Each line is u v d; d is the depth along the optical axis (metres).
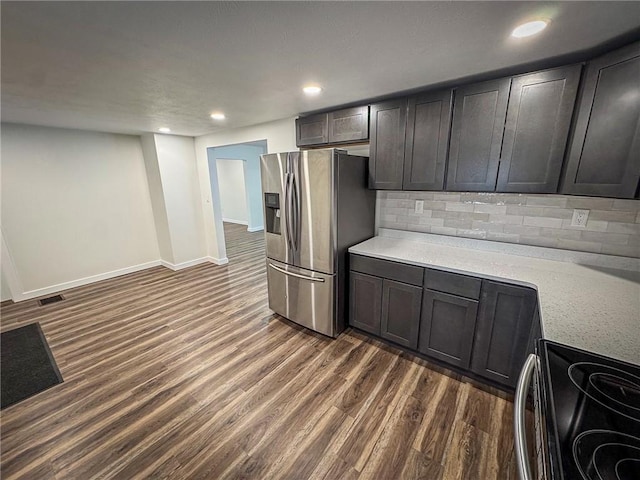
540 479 0.72
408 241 2.64
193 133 4.12
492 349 1.90
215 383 2.09
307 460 1.52
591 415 0.77
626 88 1.30
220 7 1.06
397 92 2.13
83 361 2.35
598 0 1.02
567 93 1.54
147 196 4.55
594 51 1.47
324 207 2.33
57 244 3.72
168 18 1.13
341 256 2.47
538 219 2.05
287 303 2.85
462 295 1.95
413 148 2.16
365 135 2.41
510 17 1.15
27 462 1.51
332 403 1.89
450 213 2.43
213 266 4.85
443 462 1.50
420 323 2.20
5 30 1.20
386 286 2.31
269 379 2.12
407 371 2.19
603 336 1.13
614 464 0.64
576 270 1.84
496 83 1.75
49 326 2.90
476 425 1.71
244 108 2.61
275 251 2.84
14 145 3.29
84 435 1.67
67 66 1.61
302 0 1.01
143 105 2.46
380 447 1.59
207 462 1.51
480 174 1.92
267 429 1.71
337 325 2.60
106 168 4.05
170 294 3.68
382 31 1.26
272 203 2.74
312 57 1.52
